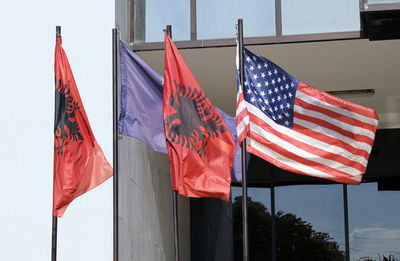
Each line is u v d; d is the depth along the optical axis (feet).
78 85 37.78
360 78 46.16
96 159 33.37
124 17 40.57
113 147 33.91
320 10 40.52
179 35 41.27
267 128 34.50
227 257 56.13
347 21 40.29
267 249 55.72
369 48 41.34
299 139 34.60
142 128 34.91
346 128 34.86
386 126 55.88
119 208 37.27
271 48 41.27
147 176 43.29
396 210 55.21
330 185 56.08
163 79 35.01
